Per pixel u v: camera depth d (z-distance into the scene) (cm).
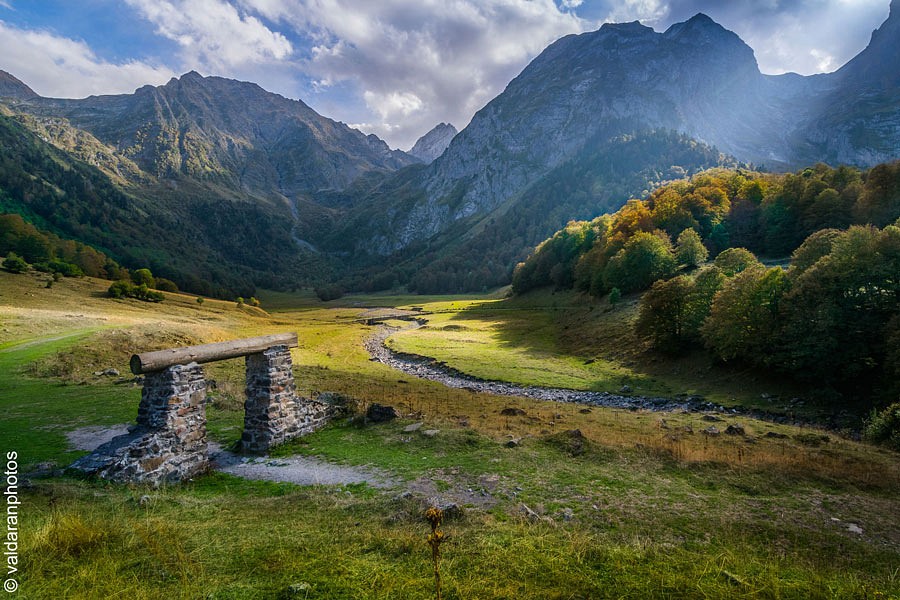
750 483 1442
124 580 682
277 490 1416
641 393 4578
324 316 14975
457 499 1295
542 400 4359
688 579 721
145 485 1350
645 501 1266
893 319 3688
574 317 9056
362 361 6669
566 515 1151
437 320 12062
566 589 679
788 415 3641
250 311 13062
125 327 5550
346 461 1702
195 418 1605
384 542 866
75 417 2153
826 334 3906
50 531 800
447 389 4366
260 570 745
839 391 3869
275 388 1922
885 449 2202
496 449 1788
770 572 789
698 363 5203
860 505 1300
